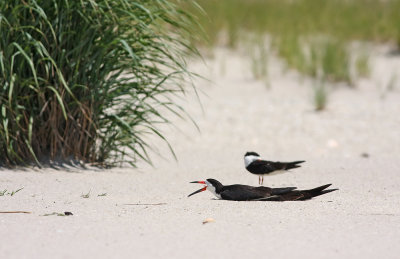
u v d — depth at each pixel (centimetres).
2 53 1230
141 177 1287
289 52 2723
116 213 970
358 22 3222
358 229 884
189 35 1416
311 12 3397
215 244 806
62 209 991
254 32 3100
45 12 1260
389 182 1260
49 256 758
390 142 1691
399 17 3225
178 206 1025
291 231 869
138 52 1330
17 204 1020
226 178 1309
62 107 1197
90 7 1265
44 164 1298
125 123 1280
